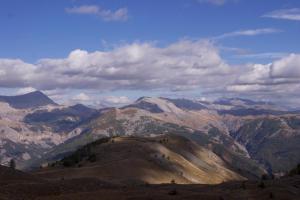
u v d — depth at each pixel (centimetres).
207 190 9631
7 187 8212
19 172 10850
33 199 7394
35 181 9944
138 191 8638
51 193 8475
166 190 9231
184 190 9506
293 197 8269
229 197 8200
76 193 8194
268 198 8081
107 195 7944
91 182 9925
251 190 8994
